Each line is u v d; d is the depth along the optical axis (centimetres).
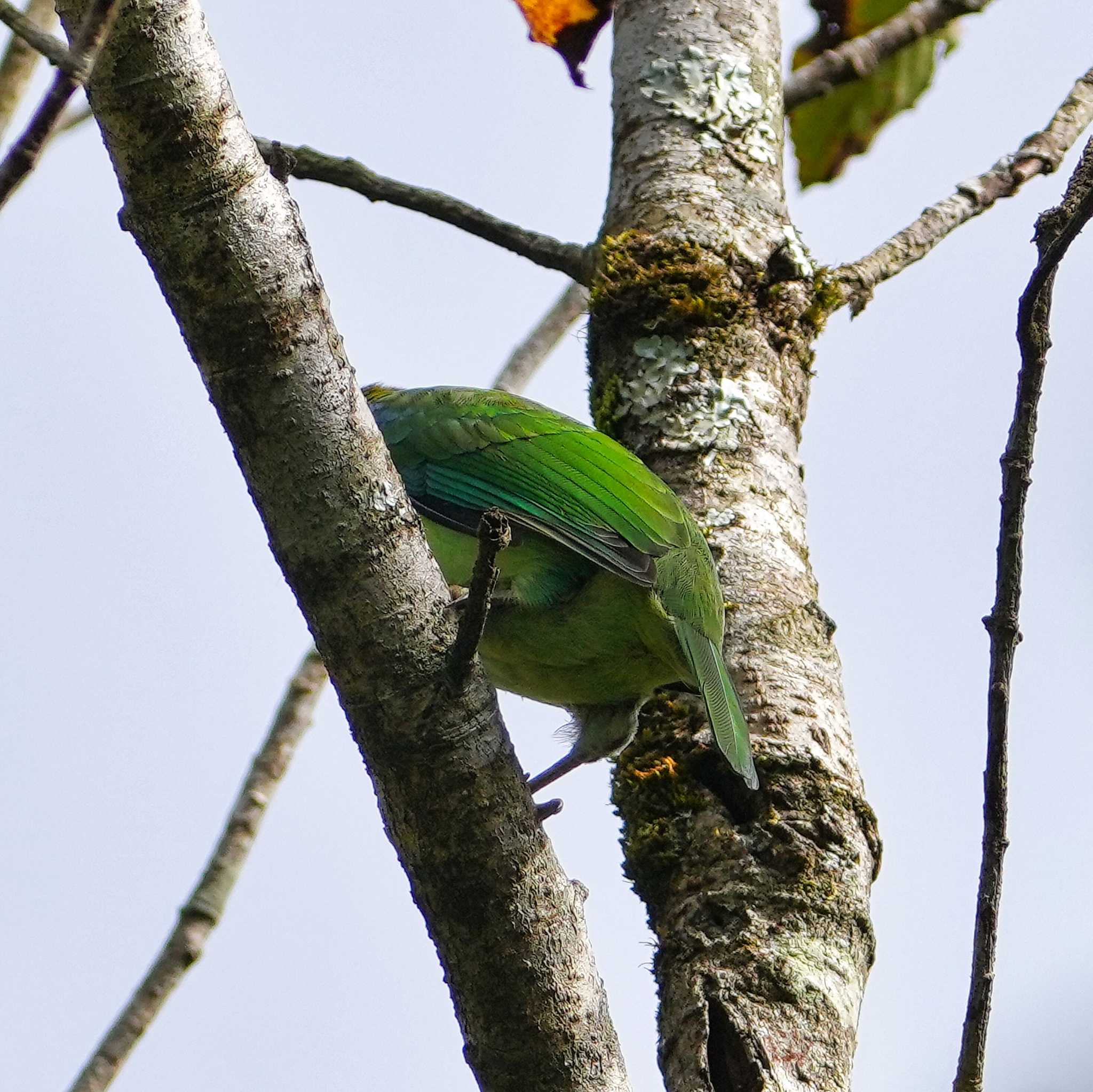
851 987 826
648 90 1175
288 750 946
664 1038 809
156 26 639
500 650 1041
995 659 723
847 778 905
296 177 1151
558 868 742
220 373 690
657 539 994
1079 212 704
